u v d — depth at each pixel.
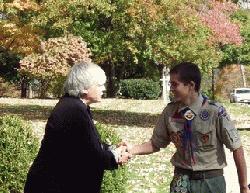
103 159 4.71
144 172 11.67
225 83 51.88
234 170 12.16
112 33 23.14
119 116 25.39
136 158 13.44
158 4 21.48
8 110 26.27
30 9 21.25
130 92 41.38
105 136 7.28
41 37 23.22
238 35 23.88
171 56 21.88
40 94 43.50
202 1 22.91
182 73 4.81
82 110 4.64
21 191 7.63
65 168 4.64
